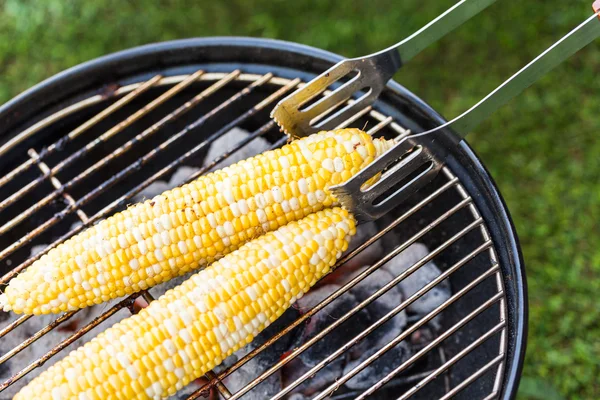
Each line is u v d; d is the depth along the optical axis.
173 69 1.20
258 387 1.17
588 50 2.05
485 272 1.09
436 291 1.26
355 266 1.26
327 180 1.01
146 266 0.99
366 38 2.10
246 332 0.97
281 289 0.97
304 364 1.19
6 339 1.19
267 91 1.22
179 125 1.31
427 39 1.02
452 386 1.24
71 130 1.21
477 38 2.08
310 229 0.99
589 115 1.98
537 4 2.10
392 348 1.16
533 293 1.81
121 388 0.91
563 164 1.95
